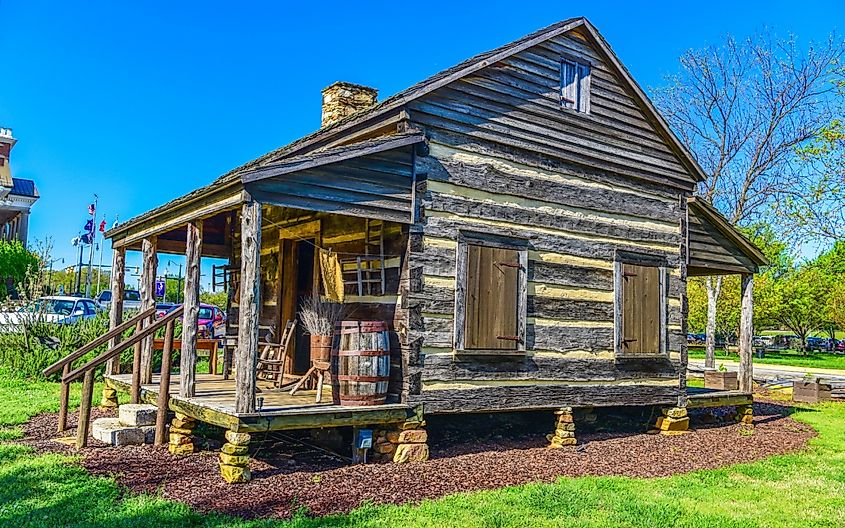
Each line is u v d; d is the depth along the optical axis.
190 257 7.88
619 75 10.42
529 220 9.10
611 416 11.02
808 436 10.65
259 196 6.74
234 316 11.52
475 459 7.90
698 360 34.75
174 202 8.20
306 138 9.25
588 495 6.29
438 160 8.30
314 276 9.92
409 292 7.88
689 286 38.53
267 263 11.25
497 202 8.80
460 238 8.37
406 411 7.68
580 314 9.54
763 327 43.78
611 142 10.20
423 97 8.23
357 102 12.32
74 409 10.53
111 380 10.37
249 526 5.07
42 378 14.02
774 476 7.60
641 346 10.20
